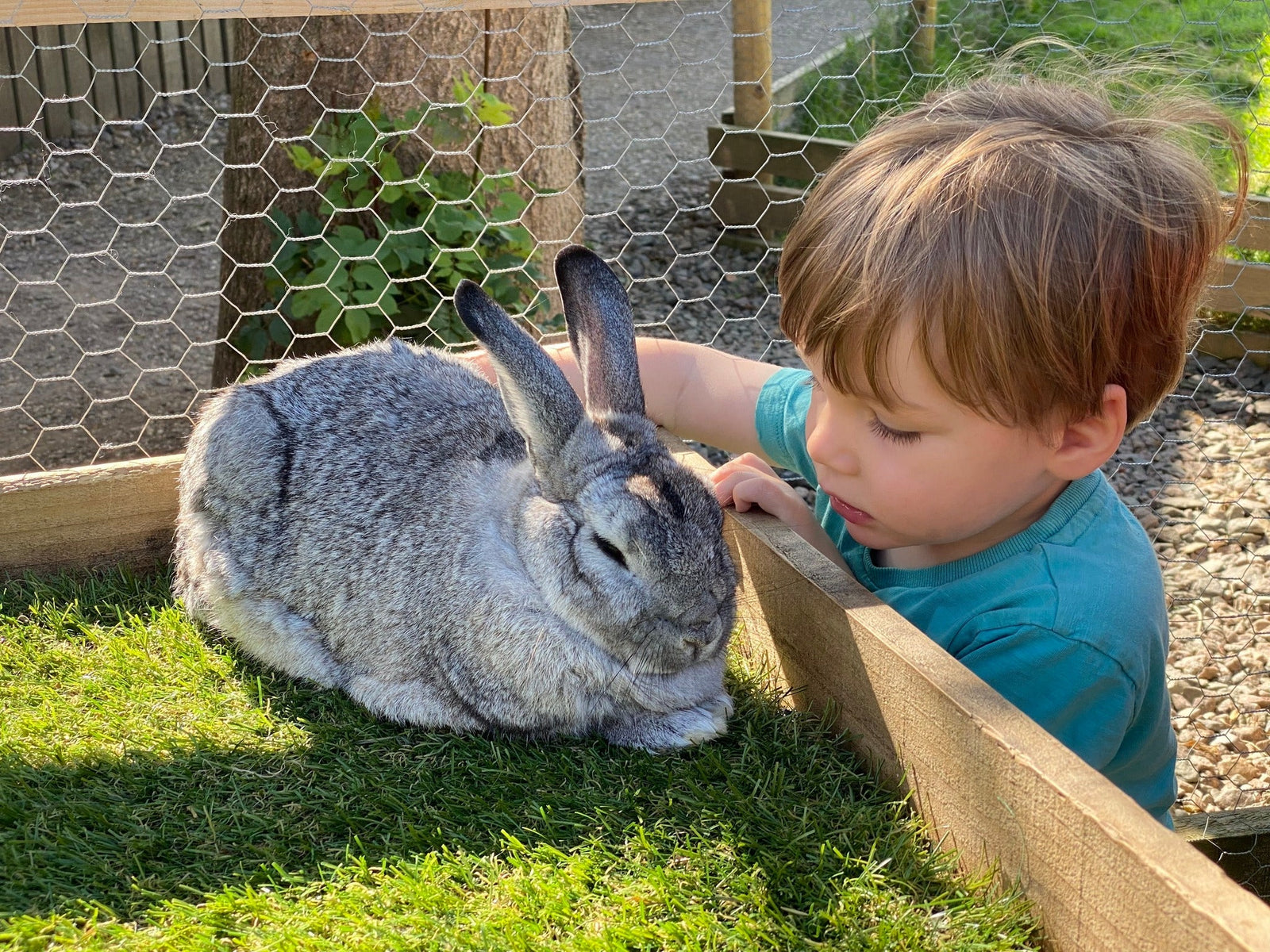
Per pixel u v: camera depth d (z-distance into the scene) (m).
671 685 0.55
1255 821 0.74
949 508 0.50
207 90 2.53
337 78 1.25
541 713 0.55
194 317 1.73
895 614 0.51
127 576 0.70
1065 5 1.60
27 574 0.68
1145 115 0.53
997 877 0.44
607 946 0.42
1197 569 1.08
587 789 0.51
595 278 0.61
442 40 1.26
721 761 0.52
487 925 0.43
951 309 0.45
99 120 2.34
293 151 1.20
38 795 0.50
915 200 0.46
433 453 0.62
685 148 2.09
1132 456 1.26
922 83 1.45
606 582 0.53
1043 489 0.52
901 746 0.49
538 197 1.31
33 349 1.62
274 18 1.23
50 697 0.58
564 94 1.37
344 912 0.44
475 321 0.54
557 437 0.55
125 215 2.06
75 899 0.45
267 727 0.56
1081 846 0.39
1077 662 0.50
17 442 1.39
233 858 0.47
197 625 0.65
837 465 0.52
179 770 0.52
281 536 0.62
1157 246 0.47
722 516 0.56
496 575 0.56
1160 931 0.36
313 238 1.21
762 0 1.64
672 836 0.48
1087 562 0.53
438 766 0.54
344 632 0.60
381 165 1.22
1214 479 1.22
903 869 0.46
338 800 0.50
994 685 0.51
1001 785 0.43
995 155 0.47
